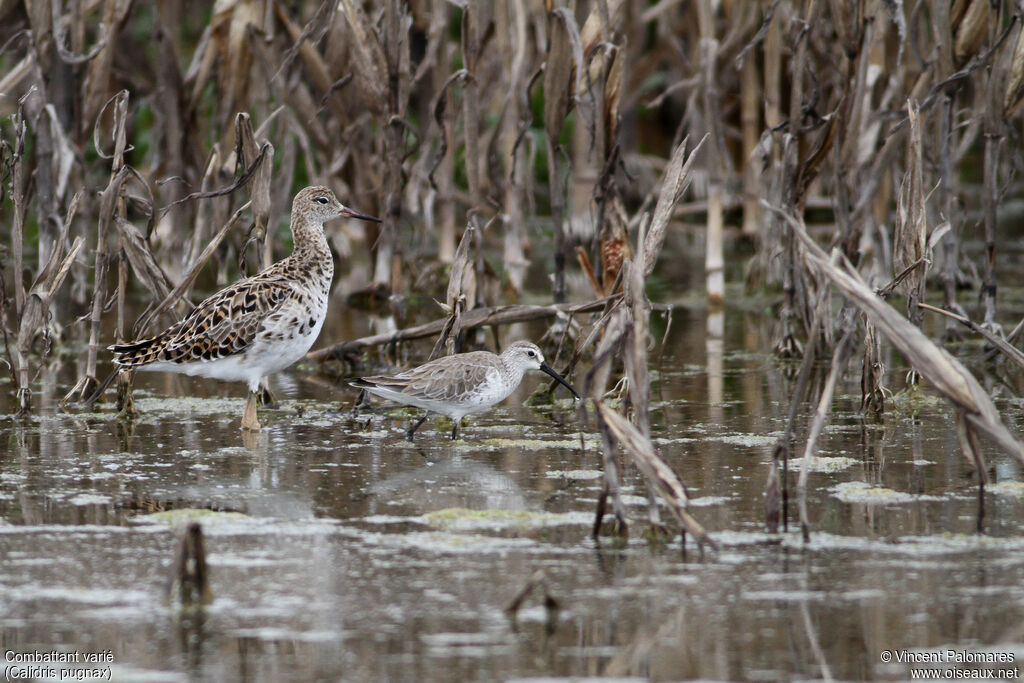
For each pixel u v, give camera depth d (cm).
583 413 938
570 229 1981
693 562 859
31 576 834
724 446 1194
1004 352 1127
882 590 805
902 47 1482
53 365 1645
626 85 2617
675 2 2278
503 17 1830
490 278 1702
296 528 937
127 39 2562
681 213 2827
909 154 1303
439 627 753
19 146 1347
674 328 1923
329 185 2205
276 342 1277
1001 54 1477
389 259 2084
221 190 1378
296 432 1277
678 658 710
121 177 1368
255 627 754
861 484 1048
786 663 704
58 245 1355
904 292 1340
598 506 912
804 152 2498
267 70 1847
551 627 752
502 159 2247
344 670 697
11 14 1734
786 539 905
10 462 1133
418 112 2453
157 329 1862
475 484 1061
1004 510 972
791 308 1672
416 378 1212
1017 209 3100
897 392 1460
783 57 2478
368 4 2059
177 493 1030
